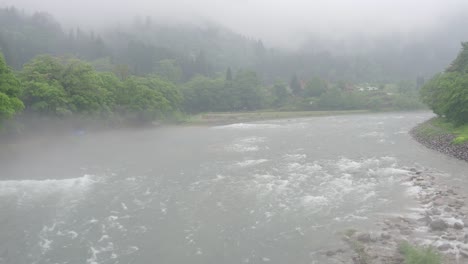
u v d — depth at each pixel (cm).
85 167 3691
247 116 10988
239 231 2014
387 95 14212
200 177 3234
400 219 2078
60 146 5153
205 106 12912
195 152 4625
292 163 3728
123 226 2105
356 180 2983
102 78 7781
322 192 2667
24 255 1756
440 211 2145
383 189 2705
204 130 7725
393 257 1597
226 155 4338
